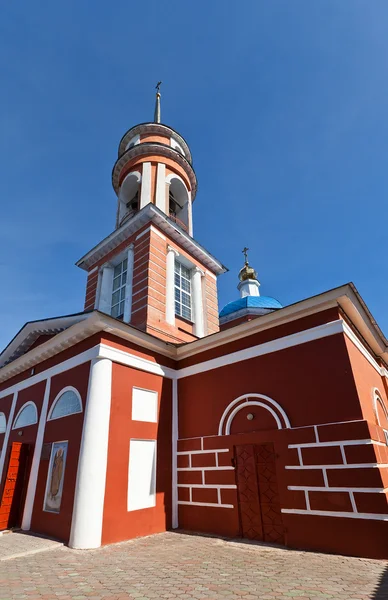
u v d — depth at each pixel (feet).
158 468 29.32
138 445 28.48
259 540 23.90
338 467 21.49
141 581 16.22
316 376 24.59
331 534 20.58
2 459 37.06
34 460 31.17
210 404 30.78
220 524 26.37
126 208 57.57
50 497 27.53
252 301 75.87
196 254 52.29
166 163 54.70
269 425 25.90
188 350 33.96
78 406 28.50
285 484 23.36
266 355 28.14
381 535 18.90
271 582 15.58
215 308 52.03
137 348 31.76
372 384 28.43
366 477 20.30
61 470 27.50
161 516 27.89
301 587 14.80
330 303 25.61
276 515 23.73
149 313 39.17
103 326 28.73
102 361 28.25
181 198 58.54
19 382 40.16
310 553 20.36
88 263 52.44
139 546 22.98
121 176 57.00
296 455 23.50
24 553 21.40
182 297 48.67
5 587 15.66
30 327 38.93
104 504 24.17
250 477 25.94
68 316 33.76
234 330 30.42
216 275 56.24
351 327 27.58
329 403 23.32
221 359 31.42
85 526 22.93
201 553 21.11
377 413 26.14
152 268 42.47
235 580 16.03
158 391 32.30
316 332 25.72
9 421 38.63
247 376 28.84
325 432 22.75
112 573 17.54
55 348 33.50
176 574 17.19
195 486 29.04
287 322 27.81
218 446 28.55
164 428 31.35
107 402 27.07
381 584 14.74
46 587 15.61
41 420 32.55
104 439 25.73
